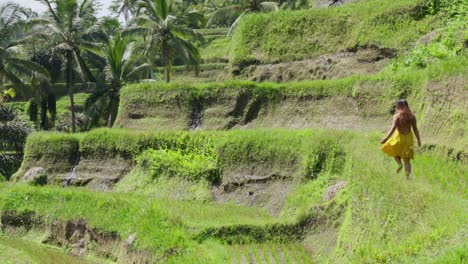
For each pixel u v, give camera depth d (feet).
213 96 95.30
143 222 68.74
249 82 93.40
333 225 60.49
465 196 43.86
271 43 107.04
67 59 148.25
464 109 58.59
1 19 146.51
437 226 39.88
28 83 167.53
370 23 97.50
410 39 91.66
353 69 95.86
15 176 101.55
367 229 46.73
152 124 98.43
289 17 107.14
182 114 96.89
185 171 84.23
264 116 90.79
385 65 92.53
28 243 81.51
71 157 99.50
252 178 78.07
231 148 81.30
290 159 75.87
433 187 46.19
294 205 69.62
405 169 47.83
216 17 150.82
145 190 86.28
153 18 142.92
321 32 102.89
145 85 101.30
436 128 60.70
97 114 144.56
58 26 143.43
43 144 101.91
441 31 81.92
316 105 86.22
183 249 61.00
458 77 60.44
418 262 36.19
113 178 92.43
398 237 42.52
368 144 62.49
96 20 156.15
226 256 57.36
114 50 143.95
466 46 74.64
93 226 75.20
